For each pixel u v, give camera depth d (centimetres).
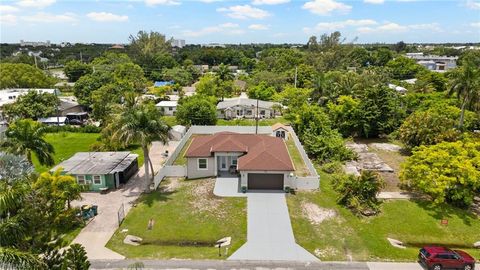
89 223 2591
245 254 2203
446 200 2959
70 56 18175
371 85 5809
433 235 2495
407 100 5878
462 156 2961
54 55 19688
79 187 2605
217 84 8606
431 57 15212
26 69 8506
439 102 5397
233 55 16662
